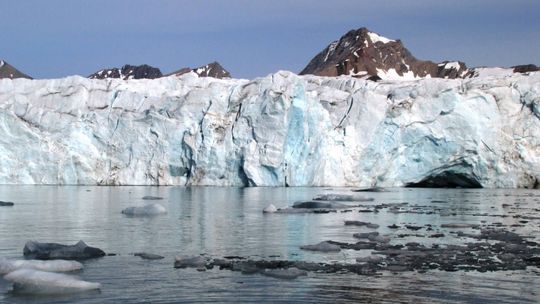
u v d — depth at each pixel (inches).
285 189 2295.8
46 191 2100.1
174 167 2556.6
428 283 666.2
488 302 596.4
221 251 856.9
